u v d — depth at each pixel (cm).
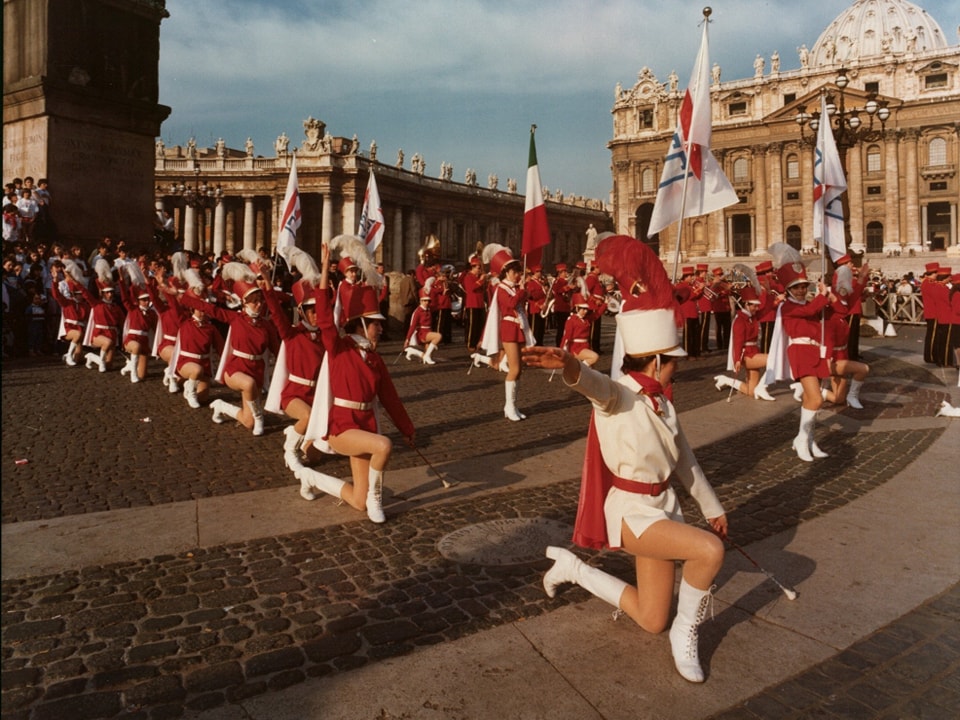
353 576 469
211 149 7775
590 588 409
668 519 361
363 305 578
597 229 11275
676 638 358
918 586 460
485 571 479
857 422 1005
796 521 588
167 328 1163
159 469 718
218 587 449
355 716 318
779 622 412
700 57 841
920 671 361
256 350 866
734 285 2195
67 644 377
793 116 8631
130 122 2159
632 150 9762
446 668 358
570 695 337
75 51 2022
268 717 315
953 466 758
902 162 8412
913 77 8369
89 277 1697
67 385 1220
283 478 698
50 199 1970
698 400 1215
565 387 1346
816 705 332
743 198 9138
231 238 7606
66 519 566
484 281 1789
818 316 806
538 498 641
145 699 328
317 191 6738
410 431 603
